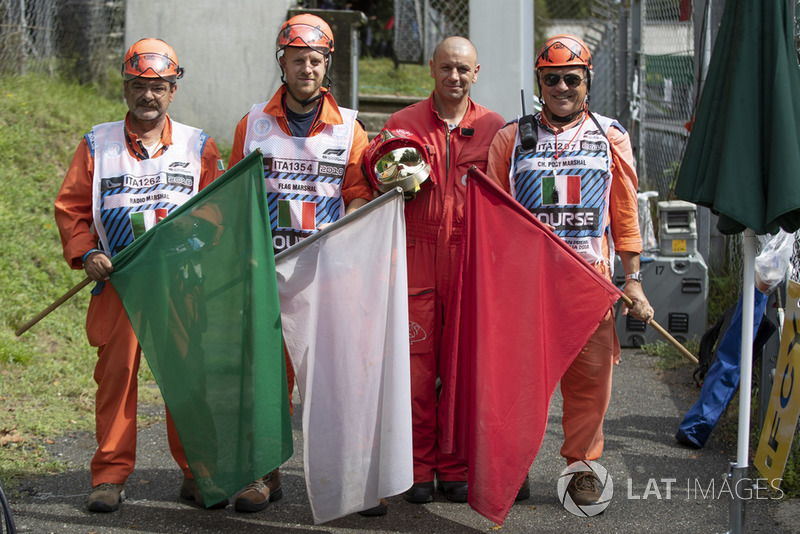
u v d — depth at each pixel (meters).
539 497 4.37
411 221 4.32
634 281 4.18
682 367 6.62
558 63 4.02
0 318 6.22
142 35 10.52
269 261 3.75
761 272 4.84
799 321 3.84
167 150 4.17
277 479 4.32
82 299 6.94
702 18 7.20
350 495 3.83
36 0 10.40
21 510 4.08
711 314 7.28
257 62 10.48
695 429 4.98
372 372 3.83
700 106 3.63
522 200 4.16
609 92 14.38
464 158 4.31
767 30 3.40
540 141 4.15
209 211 3.86
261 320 3.75
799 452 4.52
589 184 4.08
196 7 10.45
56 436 5.05
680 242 7.10
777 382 4.07
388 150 4.17
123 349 4.09
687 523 4.04
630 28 11.77
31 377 5.73
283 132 4.20
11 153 8.12
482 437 3.81
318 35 4.10
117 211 4.11
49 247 7.27
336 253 3.80
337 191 4.22
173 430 4.23
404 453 3.81
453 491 4.31
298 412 5.66
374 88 12.19
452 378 3.93
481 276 3.84
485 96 9.16
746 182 3.41
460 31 13.02
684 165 3.66
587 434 4.16
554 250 3.90
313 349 3.80
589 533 3.94
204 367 3.86
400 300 3.80
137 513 4.11
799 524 3.98
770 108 3.38
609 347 4.13
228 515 4.12
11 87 9.36
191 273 3.89
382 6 14.49
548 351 3.92
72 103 9.55
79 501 4.22
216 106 10.55
